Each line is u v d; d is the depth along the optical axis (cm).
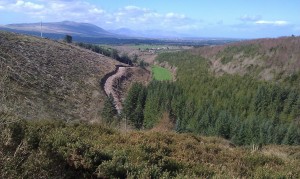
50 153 592
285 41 11162
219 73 10519
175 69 12875
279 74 9262
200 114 5919
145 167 612
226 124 5147
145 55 19938
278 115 6638
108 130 942
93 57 10525
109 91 7094
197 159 827
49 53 8106
